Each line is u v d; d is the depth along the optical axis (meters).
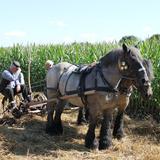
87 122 10.43
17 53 17.53
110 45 14.95
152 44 12.78
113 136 9.15
